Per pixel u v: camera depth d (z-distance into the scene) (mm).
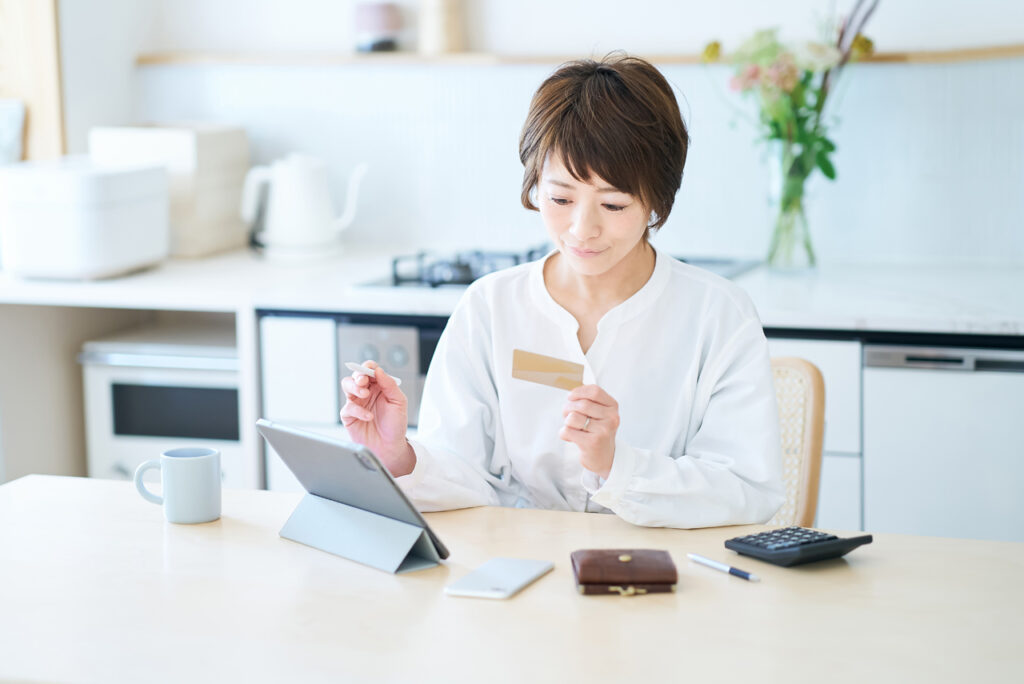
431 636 1051
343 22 3219
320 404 2625
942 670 980
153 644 1039
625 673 974
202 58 3232
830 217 2938
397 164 3221
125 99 3283
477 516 1415
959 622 1081
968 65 2777
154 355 2793
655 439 1553
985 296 2424
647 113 1343
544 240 3154
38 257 2691
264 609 1116
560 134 1341
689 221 3035
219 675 977
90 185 2635
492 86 3111
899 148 2859
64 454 2988
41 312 2871
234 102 3301
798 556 1208
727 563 1240
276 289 2627
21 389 2824
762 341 1517
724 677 967
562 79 1381
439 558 1234
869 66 2842
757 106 2918
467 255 2961
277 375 2637
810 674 973
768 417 1463
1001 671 979
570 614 1100
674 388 1554
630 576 1146
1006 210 2811
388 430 1404
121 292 2641
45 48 2980
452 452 1559
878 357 2320
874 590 1161
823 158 2709
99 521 1384
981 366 2271
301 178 3008
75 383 3012
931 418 2320
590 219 1364
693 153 2998
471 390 1604
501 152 3137
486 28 3121
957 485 2334
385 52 3139
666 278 1562
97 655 1017
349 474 1233
